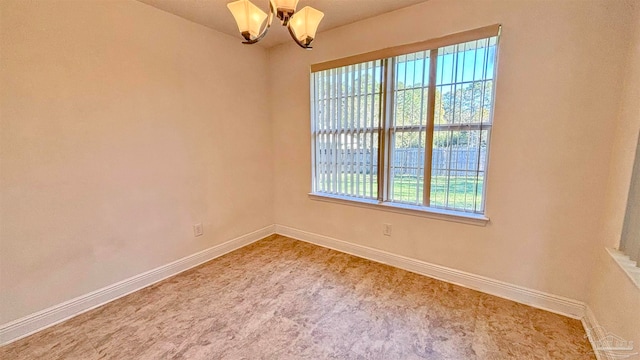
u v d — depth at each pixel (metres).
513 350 1.64
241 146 3.14
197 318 1.96
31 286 1.81
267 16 1.50
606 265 1.63
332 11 2.37
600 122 1.71
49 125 1.81
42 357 1.62
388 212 2.70
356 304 2.11
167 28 2.37
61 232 1.92
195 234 2.77
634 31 1.53
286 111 3.30
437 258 2.46
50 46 1.78
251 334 1.80
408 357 1.61
